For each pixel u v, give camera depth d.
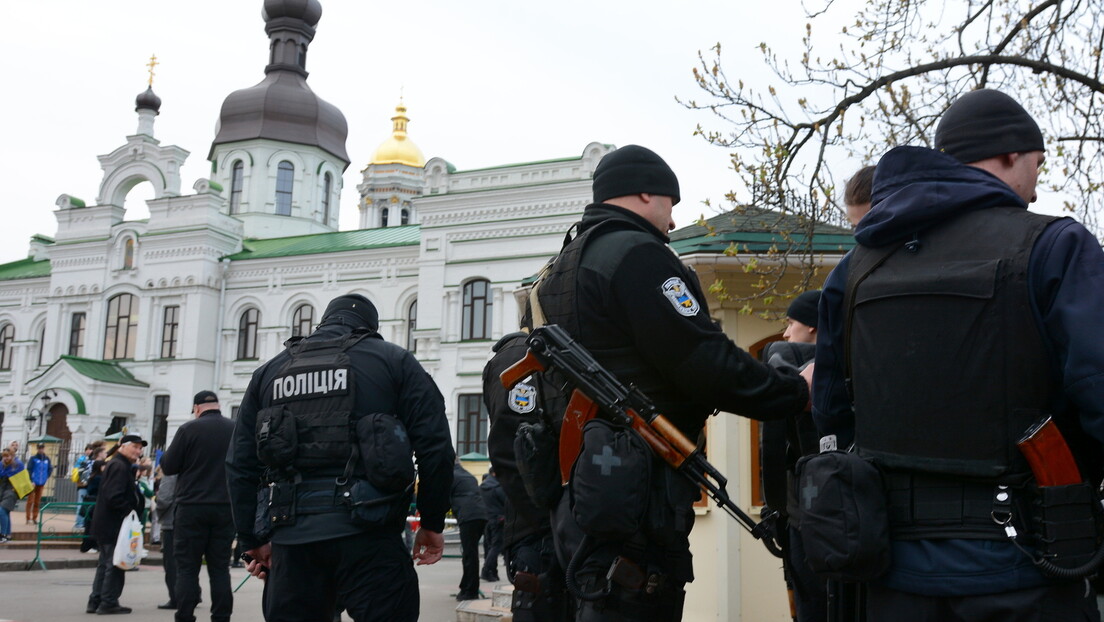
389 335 38.38
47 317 43.22
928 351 2.35
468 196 35.75
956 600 2.22
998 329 2.27
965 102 2.67
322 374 4.21
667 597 2.95
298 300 40.19
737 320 7.84
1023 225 2.33
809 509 2.43
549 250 34.53
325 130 50.53
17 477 18.78
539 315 3.27
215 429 7.95
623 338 3.02
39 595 11.60
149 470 21.31
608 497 2.72
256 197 48.44
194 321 40.34
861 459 2.43
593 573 2.89
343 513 4.01
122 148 43.59
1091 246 2.26
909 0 8.93
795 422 3.70
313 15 52.22
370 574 4.04
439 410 4.44
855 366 2.56
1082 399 2.11
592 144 34.44
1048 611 2.15
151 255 41.59
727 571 7.32
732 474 7.41
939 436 2.30
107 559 9.94
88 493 17.41
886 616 2.35
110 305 42.44
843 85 8.82
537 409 4.89
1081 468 2.29
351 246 39.56
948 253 2.40
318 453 4.08
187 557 7.77
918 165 2.53
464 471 11.70
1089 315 2.15
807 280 7.64
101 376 39.53
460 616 9.46
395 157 66.81
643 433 2.87
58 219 43.72
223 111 49.59
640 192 3.23
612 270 2.99
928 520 2.29
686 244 8.55
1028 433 2.20
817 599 3.62
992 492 2.23
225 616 7.91
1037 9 8.69
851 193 4.08
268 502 4.11
